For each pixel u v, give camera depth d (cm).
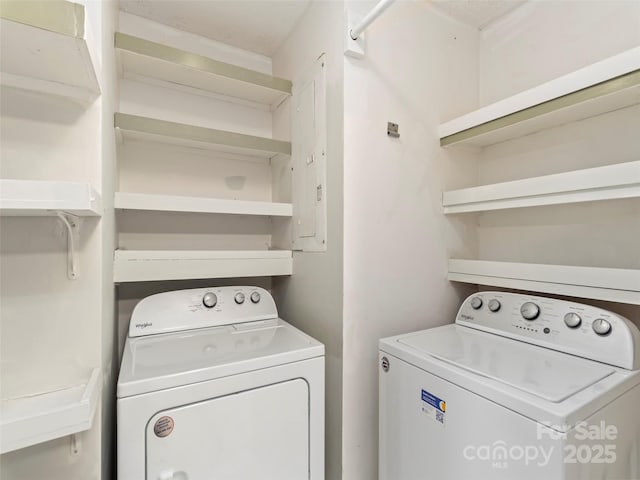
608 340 95
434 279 150
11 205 52
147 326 131
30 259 68
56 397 65
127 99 157
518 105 121
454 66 159
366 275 130
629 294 96
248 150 170
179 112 169
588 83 102
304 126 153
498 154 160
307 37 152
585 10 128
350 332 126
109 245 103
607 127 122
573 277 109
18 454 67
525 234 150
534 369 92
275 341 122
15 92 68
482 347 112
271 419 104
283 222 176
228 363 99
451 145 153
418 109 146
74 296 72
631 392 87
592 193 103
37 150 69
